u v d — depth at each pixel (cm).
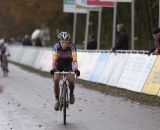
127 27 6962
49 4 8938
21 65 8050
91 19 8238
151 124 2336
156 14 6288
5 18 11300
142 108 2866
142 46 6706
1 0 9881
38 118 2595
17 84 4656
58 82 2411
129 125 2322
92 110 2847
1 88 1952
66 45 2362
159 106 2922
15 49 9700
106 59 4184
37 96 3603
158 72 3141
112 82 3878
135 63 3534
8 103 3216
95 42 5303
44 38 10819
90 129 2245
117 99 3309
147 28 6569
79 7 5556
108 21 7719
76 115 2677
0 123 2455
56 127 2317
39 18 9262
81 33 8938
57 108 2453
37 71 6475
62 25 9688
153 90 3152
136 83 3422
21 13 9331
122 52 3947
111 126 2308
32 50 7700
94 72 4391
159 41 3231
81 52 4931
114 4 4906
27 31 12400
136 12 6744
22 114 2742
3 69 5856
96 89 3984
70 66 2420
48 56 6325
